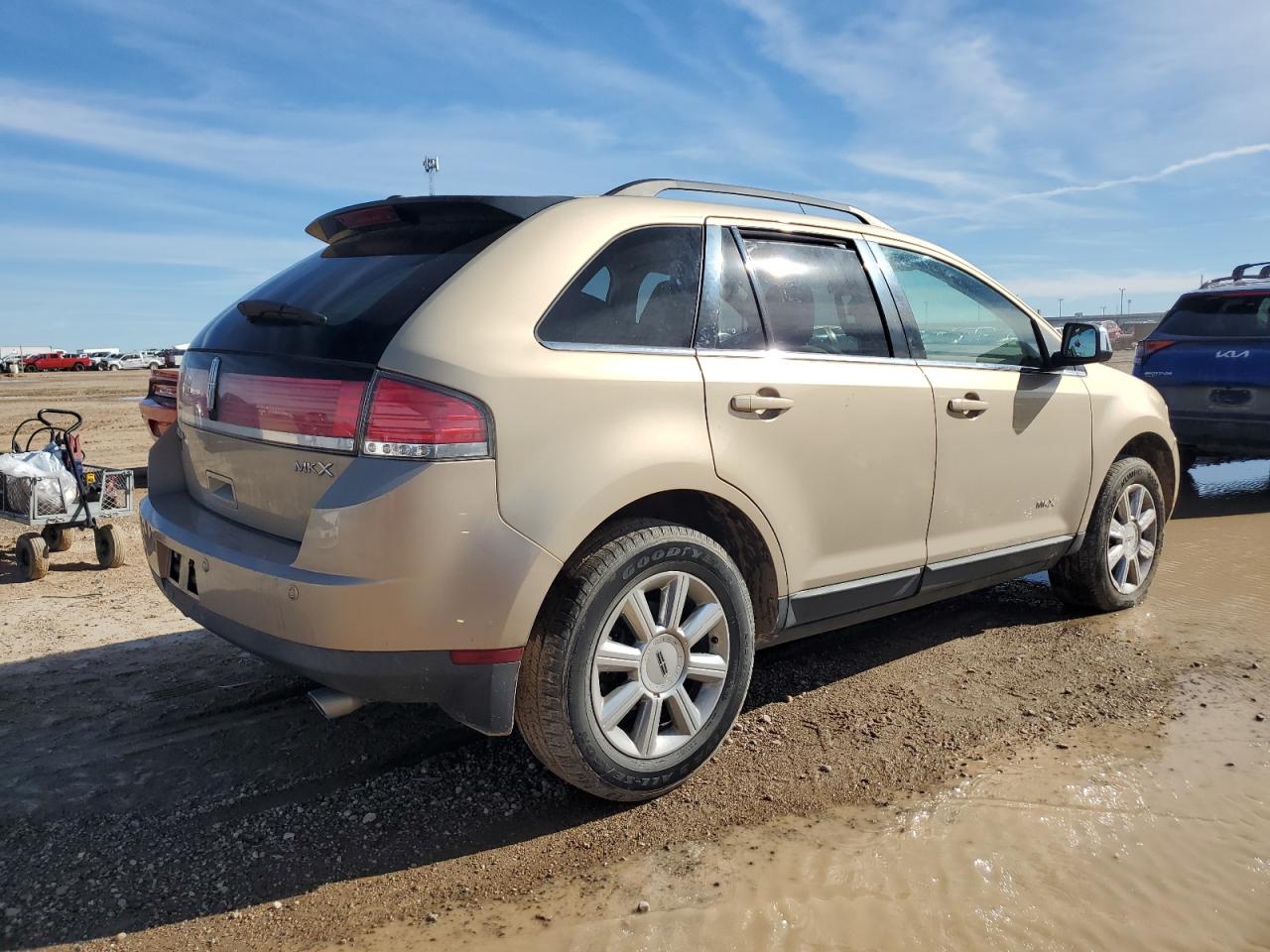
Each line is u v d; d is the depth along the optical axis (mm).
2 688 3707
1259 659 3955
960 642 4242
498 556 2398
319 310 2689
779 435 3018
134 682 3775
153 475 3273
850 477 3256
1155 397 4891
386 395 2367
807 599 3186
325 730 3348
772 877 2418
